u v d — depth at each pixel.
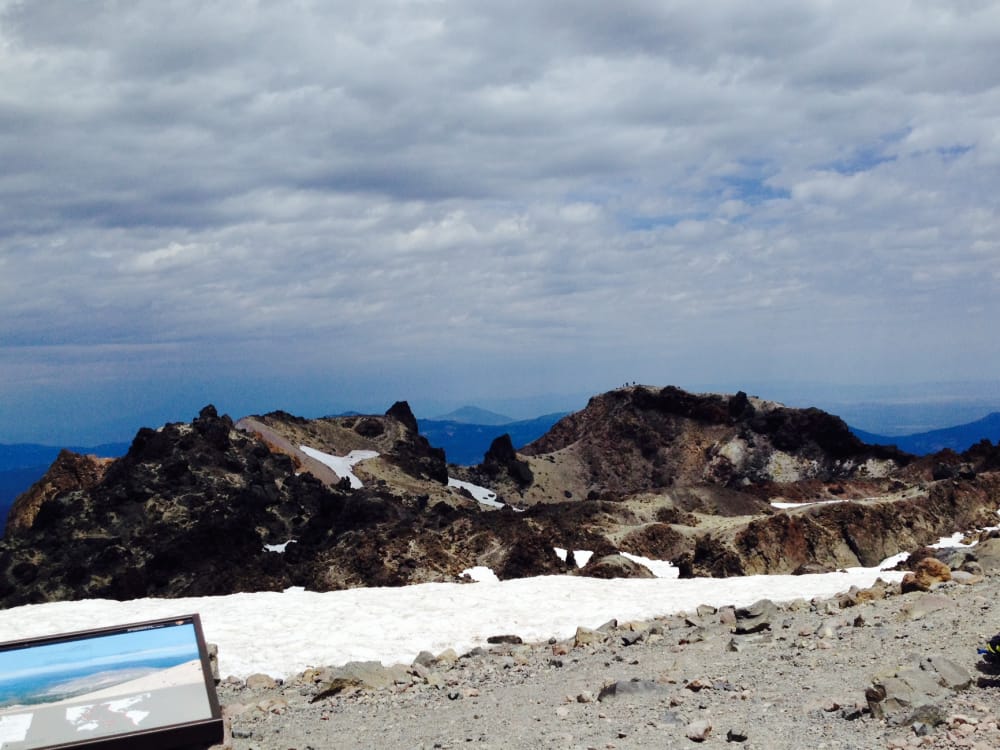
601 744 13.95
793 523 98.81
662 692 16.77
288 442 156.88
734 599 31.88
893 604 22.67
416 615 29.72
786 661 18.12
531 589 33.72
